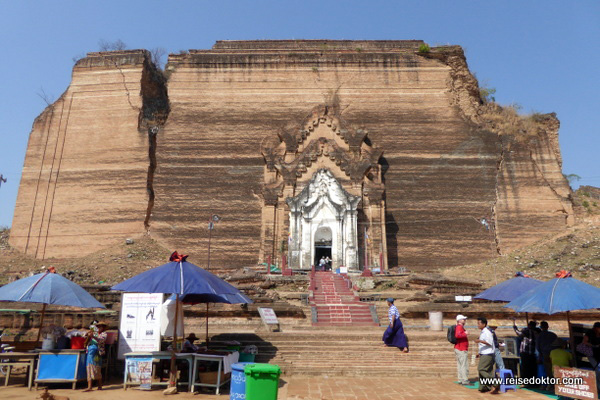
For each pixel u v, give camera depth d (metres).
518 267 36.84
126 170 45.53
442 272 40.03
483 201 43.66
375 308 23.88
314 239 39.16
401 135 45.97
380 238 39.41
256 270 36.50
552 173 45.38
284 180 41.03
